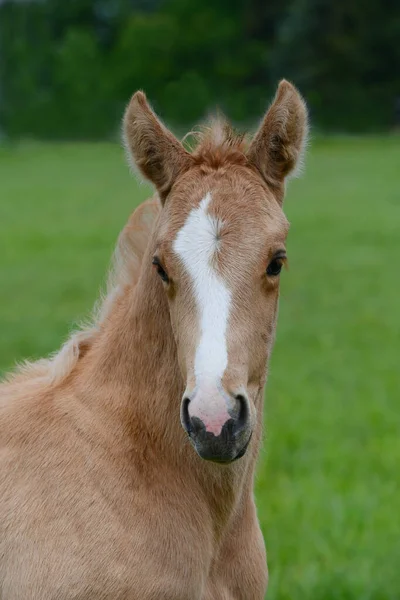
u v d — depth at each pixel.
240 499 5.19
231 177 4.95
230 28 84.75
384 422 11.62
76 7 92.94
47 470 4.97
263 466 9.94
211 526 5.07
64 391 5.29
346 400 12.59
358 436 11.19
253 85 80.88
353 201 36.69
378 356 15.21
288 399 12.47
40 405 5.23
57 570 4.76
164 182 5.15
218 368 4.43
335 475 9.84
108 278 5.66
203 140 5.16
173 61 83.00
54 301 19.88
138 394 5.10
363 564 7.66
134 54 82.75
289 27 74.62
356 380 13.66
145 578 4.79
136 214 5.53
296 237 28.66
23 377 5.69
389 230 29.77
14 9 86.44
